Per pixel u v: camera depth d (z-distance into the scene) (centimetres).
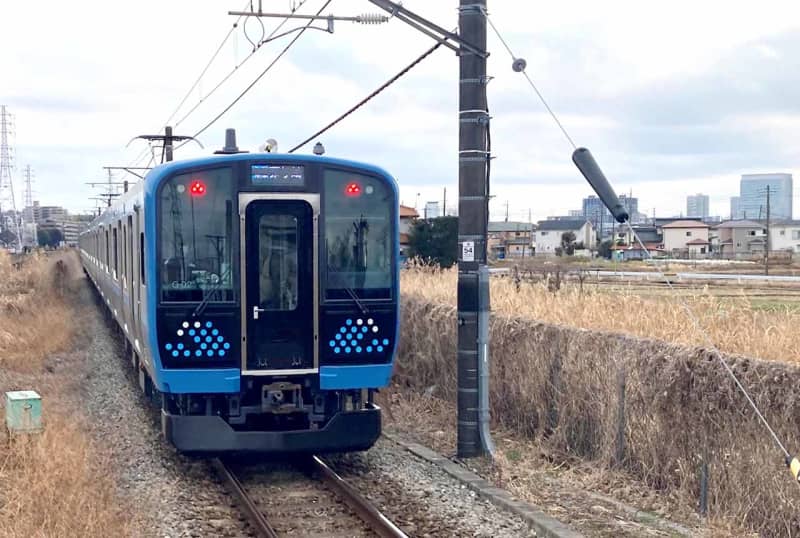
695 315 830
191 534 643
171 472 829
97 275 2242
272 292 808
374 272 829
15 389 1190
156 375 805
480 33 853
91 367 1476
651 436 744
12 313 1877
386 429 1028
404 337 1345
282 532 654
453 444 941
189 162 791
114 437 966
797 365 625
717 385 673
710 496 673
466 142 865
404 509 707
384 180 831
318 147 863
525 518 668
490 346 1027
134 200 962
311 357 814
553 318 988
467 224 864
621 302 988
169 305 783
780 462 614
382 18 901
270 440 798
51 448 768
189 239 790
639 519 667
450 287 1441
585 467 812
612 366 802
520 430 958
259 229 803
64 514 616
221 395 824
